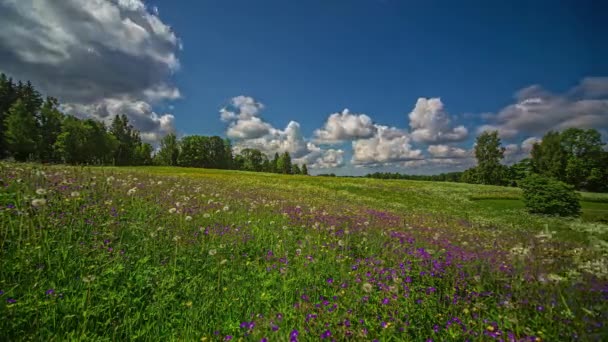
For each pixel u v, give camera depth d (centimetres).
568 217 2598
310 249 693
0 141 5869
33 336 316
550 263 613
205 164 10456
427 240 951
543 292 469
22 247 464
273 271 562
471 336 374
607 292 450
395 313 430
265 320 398
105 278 437
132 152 9275
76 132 6612
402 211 2247
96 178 1106
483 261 657
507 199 3988
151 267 497
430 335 395
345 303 452
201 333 375
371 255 714
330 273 580
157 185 1441
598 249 791
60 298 380
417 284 543
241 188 2311
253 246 705
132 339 345
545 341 360
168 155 9938
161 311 401
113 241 573
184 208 923
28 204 579
